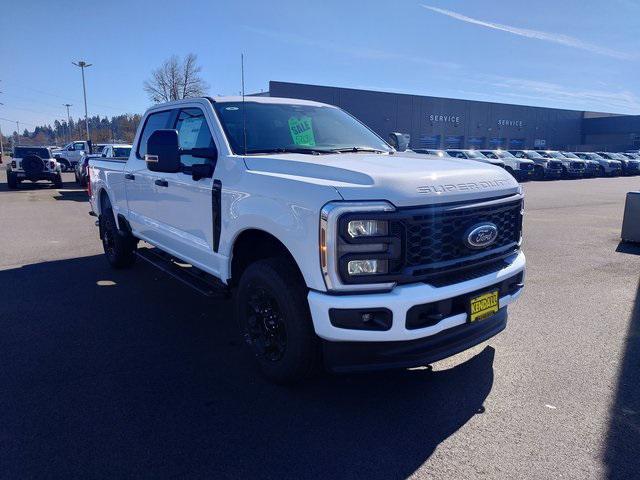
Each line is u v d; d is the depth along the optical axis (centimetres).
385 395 353
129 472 269
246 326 379
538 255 802
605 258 782
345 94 4247
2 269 704
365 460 281
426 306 302
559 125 5919
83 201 1602
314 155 396
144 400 344
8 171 2072
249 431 309
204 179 416
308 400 346
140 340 450
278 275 335
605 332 470
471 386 365
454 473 270
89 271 693
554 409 334
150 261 548
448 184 320
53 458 280
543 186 2480
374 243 292
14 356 414
